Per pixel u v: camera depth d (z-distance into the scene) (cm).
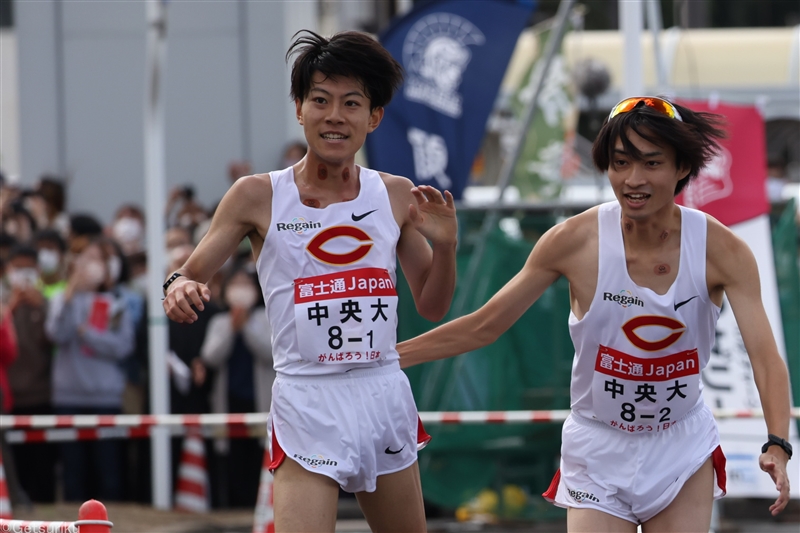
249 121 3719
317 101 1096
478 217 2398
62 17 3756
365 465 1123
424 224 1137
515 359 2352
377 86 1106
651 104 1095
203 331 2614
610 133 1102
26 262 2664
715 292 1156
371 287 1112
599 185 2914
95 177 3769
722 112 2270
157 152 2606
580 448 1184
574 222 1162
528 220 2378
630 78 2500
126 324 2598
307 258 1112
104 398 2569
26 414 2617
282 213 1120
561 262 1162
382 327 1118
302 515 1095
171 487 2631
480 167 4166
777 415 1112
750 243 2280
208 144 3712
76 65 3762
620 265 1131
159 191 2609
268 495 2211
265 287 1135
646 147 1079
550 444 2350
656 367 1131
